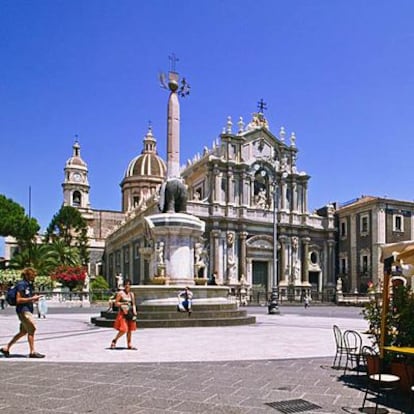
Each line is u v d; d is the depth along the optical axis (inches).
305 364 439.2
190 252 952.3
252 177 2452.0
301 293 2361.0
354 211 2541.8
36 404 293.1
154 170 4116.6
